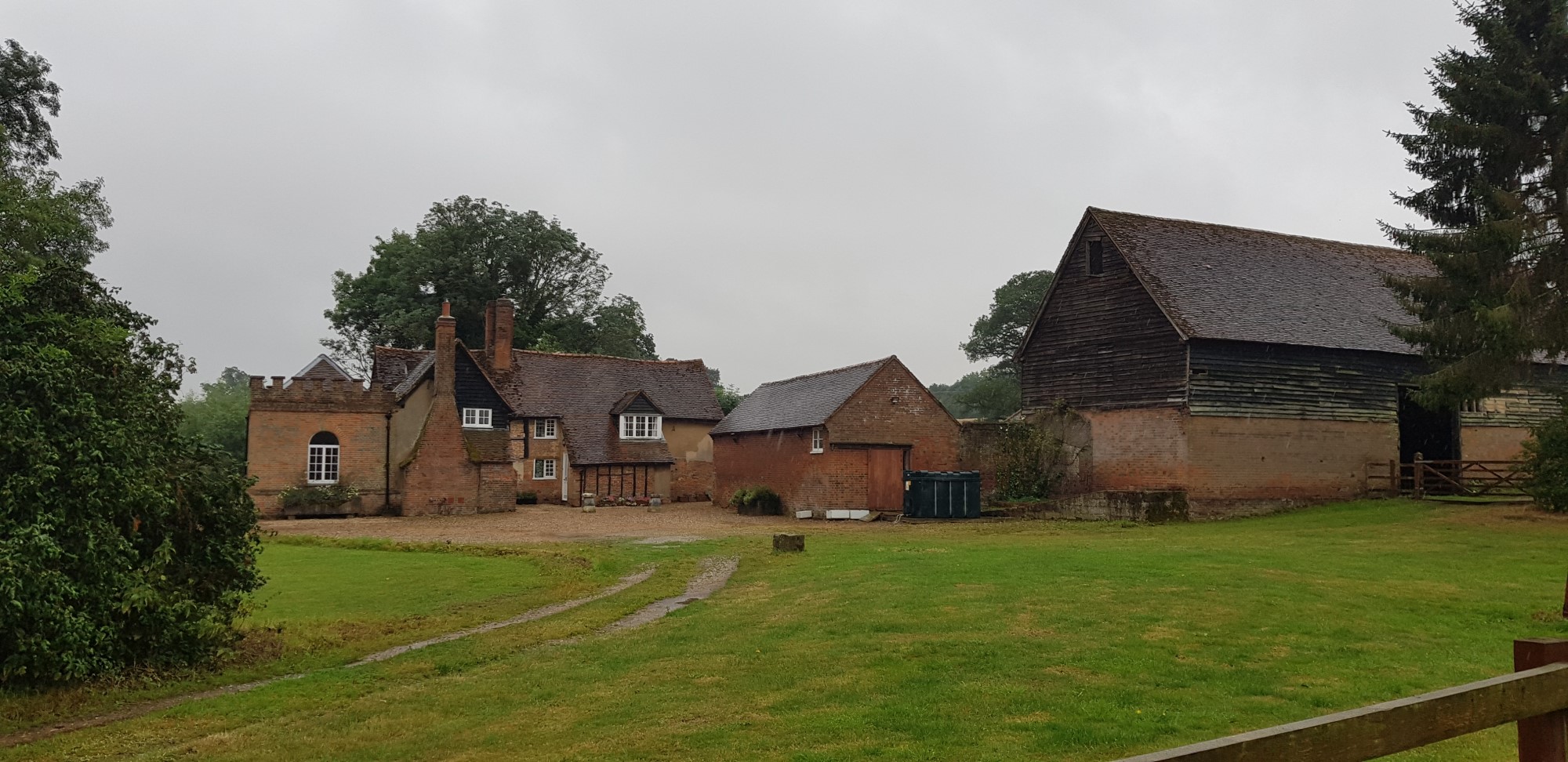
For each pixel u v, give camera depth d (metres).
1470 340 25.23
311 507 39.84
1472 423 35.28
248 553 14.63
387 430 41.94
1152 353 32.31
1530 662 3.87
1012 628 11.98
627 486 49.16
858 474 36.78
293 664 12.83
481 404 44.94
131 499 12.52
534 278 66.94
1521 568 16.67
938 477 34.78
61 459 12.11
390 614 16.52
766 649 11.69
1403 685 8.98
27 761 8.73
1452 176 26.27
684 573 20.80
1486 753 7.25
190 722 9.88
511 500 42.12
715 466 47.44
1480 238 24.27
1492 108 24.92
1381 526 25.05
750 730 8.26
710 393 54.88
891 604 14.01
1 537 11.48
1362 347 33.16
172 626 12.46
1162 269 33.31
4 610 11.00
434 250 61.69
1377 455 33.94
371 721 9.47
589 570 21.55
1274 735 3.10
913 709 8.55
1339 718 3.26
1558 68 24.88
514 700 10.01
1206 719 7.99
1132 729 7.76
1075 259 35.62
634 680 10.47
